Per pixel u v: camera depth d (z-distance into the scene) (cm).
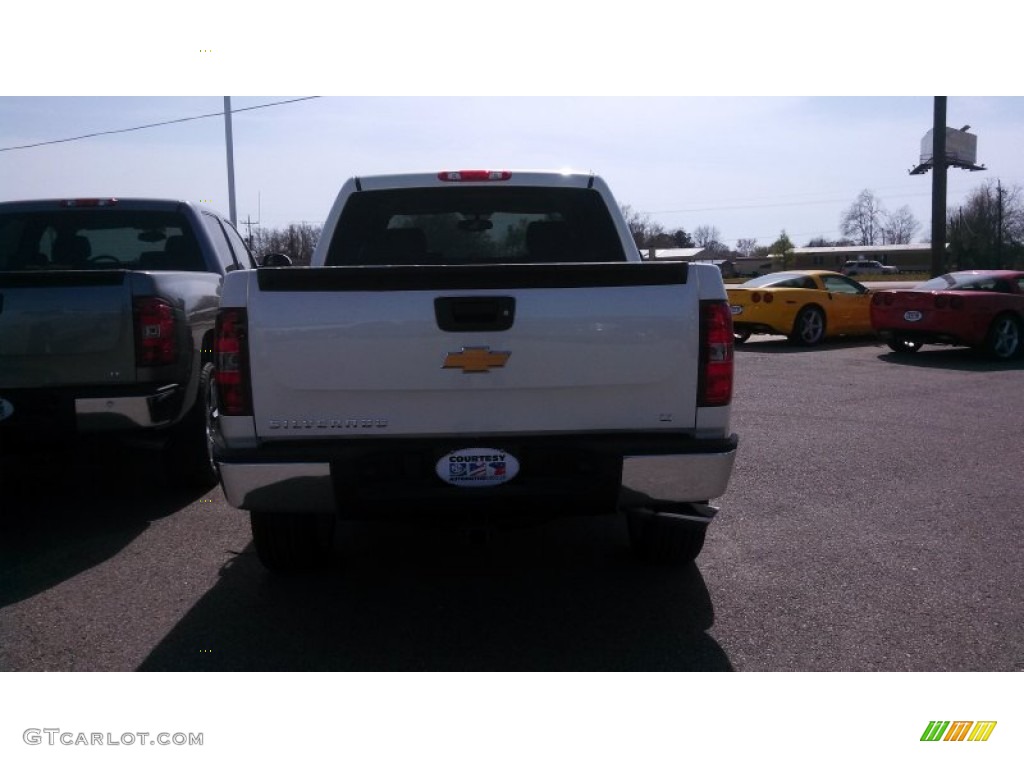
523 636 398
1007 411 938
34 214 691
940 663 369
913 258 9238
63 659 375
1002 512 575
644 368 371
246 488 366
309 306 363
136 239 704
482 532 389
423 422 369
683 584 456
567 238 564
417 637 398
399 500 369
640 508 389
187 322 573
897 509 582
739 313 1628
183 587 455
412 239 561
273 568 467
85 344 527
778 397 1032
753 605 428
